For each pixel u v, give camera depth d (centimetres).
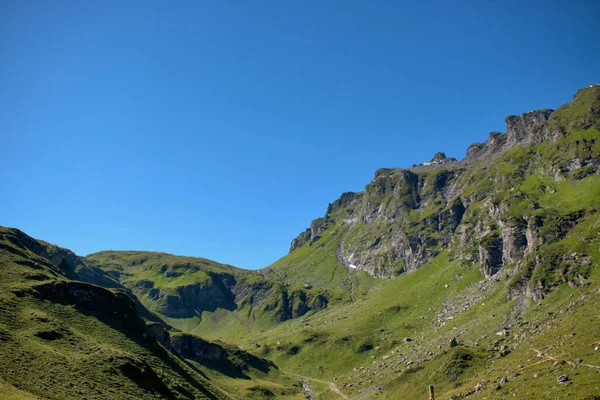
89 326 13800
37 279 14938
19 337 10950
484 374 12888
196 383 15550
